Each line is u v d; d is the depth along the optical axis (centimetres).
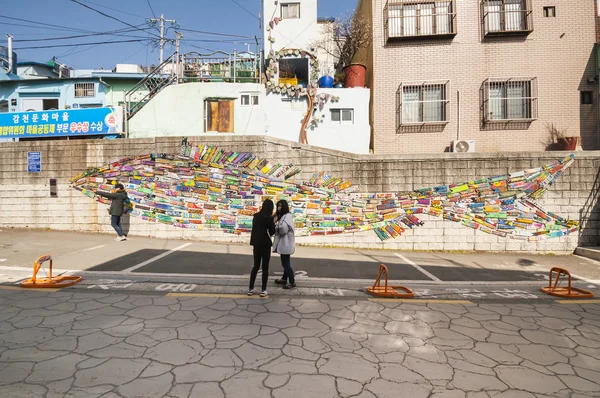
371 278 626
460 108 1183
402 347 340
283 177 945
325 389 262
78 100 1614
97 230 995
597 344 362
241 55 1437
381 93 1220
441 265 757
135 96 1631
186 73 1401
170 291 505
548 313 457
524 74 1163
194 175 964
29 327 362
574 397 264
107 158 997
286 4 1369
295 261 745
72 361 294
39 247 779
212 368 288
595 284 632
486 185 927
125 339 339
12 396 243
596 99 1146
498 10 1185
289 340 347
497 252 921
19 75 1931
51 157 1016
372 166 936
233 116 1264
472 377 287
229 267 667
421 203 931
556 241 919
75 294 478
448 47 1191
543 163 924
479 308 470
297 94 1256
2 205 1031
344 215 936
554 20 1159
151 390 254
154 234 968
